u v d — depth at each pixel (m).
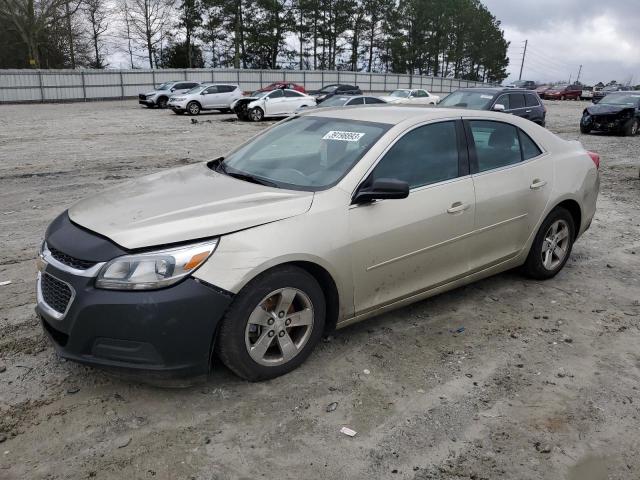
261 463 2.71
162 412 3.08
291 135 4.35
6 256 5.66
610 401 3.31
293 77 54.50
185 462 2.70
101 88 45.03
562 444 2.92
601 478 2.69
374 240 3.60
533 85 64.81
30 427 2.93
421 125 4.05
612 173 11.89
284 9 65.62
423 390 3.36
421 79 64.06
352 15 67.94
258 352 3.26
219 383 3.36
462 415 3.13
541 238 4.89
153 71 47.28
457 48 83.00
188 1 61.28
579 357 3.81
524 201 4.60
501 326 4.23
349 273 3.52
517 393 3.36
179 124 23.42
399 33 72.44
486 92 16.27
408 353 3.79
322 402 3.20
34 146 15.07
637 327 4.29
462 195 4.11
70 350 3.01
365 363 3.64
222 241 3.05
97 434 2.88
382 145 3.79
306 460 2.74
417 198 3.84
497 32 91.44
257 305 3.16
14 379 3.36
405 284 3.91
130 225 3.10
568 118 29.52
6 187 9.30
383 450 2.82
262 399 3.21
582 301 4.75
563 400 3.30
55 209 7.75
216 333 3.12
